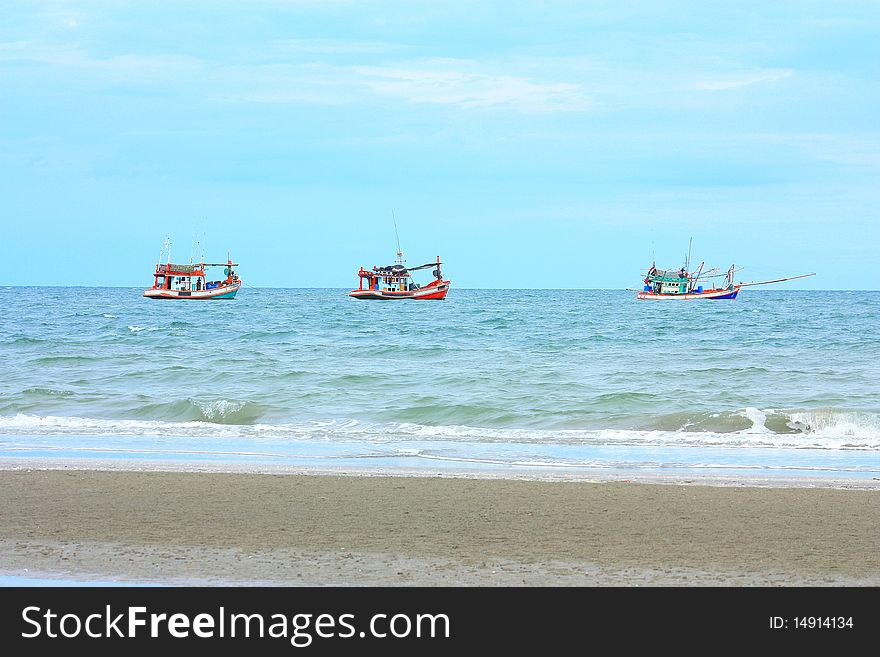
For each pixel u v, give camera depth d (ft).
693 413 118.42
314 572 50.24
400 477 76.02
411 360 211.20
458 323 389.19
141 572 50.14
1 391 140.46
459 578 49.47
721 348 251.60
